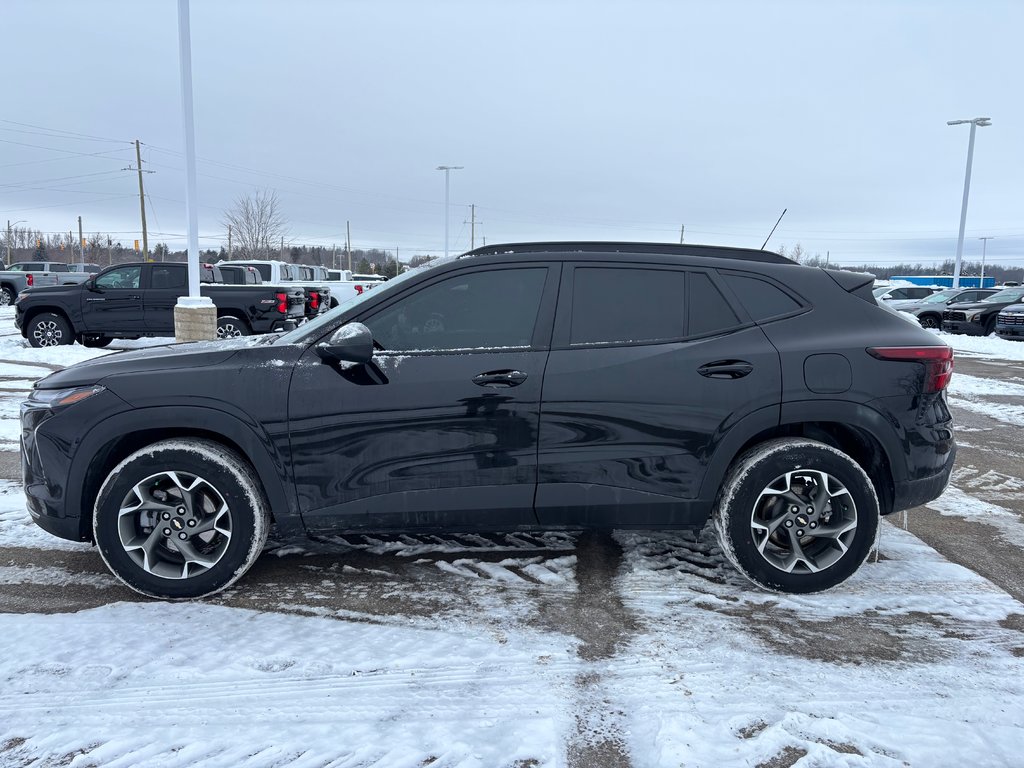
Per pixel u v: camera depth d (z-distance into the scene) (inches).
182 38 446.6
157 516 128.6
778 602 129.6
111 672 105.3
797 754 87.1
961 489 209.2
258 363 128.9
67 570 143.0
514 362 128.3
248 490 127.2
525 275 133.5
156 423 126.3
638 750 88.5
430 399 127.0
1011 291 857.5
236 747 88.7
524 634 117.6
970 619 124.3
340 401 127.0
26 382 394.6
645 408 128.1
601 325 131.7
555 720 94.2
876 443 132.1
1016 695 100.8
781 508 131.8
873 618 124.1
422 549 154.2
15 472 214.5
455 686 102.3
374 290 137.0
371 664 108.0
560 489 129.7
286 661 108.7
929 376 132.0
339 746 88.9
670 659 109.8
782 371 128.6
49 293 534.9
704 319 133.0
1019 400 385.4
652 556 150.9
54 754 87.1
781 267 138.6
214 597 131.1
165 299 531.2
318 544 156.9
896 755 87.3
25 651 110.8
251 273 685.3
